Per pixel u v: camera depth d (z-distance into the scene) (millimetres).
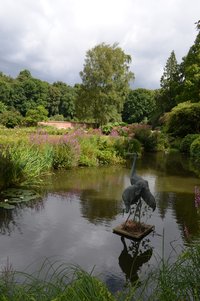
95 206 5613
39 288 2014
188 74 21078
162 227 4629
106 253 3645
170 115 19344
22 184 6941
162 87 35500
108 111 31984
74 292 1847
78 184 7449
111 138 13234
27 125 27703
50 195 6262
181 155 15938
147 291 2469
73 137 10797
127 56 32594
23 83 56031
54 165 9266
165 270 2406
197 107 18094
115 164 11258
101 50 31891
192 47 21656
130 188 4266
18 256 3447
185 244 3979
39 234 4145
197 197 3596
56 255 3527
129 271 3229
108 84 31641
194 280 2215
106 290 2070
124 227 4344
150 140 17500
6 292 1982
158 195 6727
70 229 4383
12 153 7281
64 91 60750
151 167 11125
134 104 53000
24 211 5129
